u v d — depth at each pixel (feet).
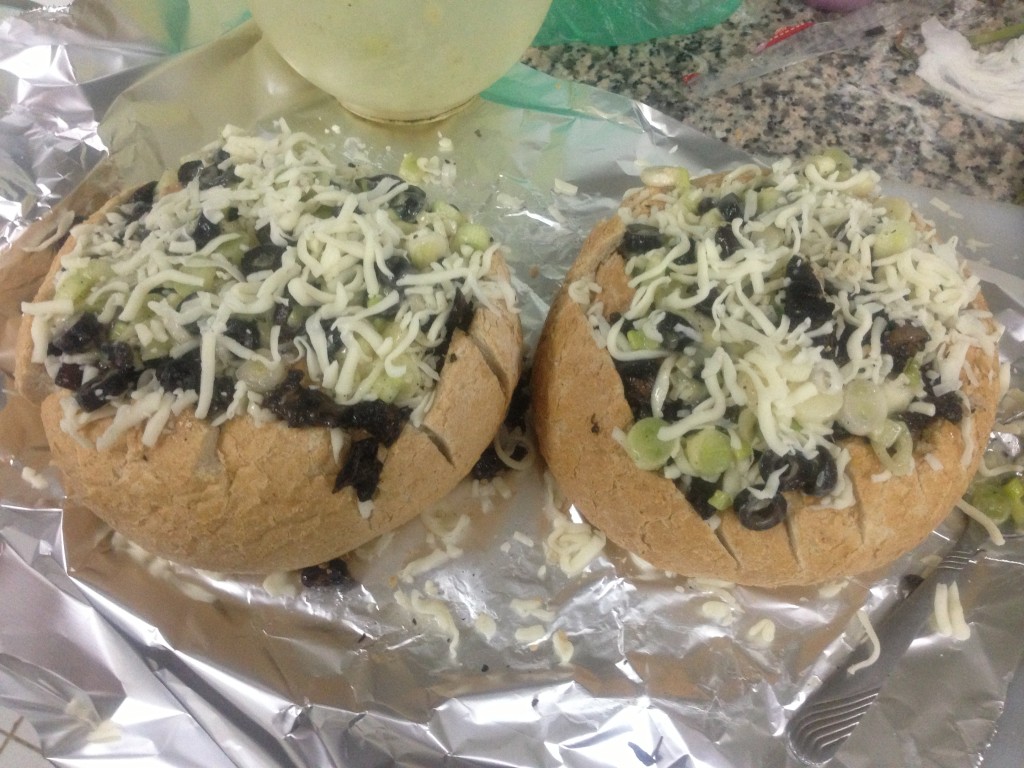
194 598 0.89
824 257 0.86
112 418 0.78
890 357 0.81
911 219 0.93
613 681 0.88
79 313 0.80
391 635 0.90
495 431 0.90
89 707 0.82
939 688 0.87
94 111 1.17
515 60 1.11
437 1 0.93
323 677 0.86
